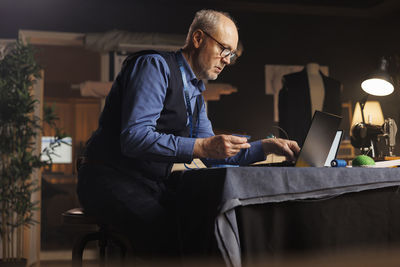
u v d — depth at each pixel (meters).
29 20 5.95
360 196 1.47
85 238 1.68
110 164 1.60
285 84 5.64
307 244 1.35
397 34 6.67
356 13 6.79
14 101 4.19
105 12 6.18
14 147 4.28
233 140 1.41
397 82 3.22
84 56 9.12
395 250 1.51
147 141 1.44
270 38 6.73
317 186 1.36
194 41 1.76
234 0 6.32
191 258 1.35
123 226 1.55
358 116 3.23
